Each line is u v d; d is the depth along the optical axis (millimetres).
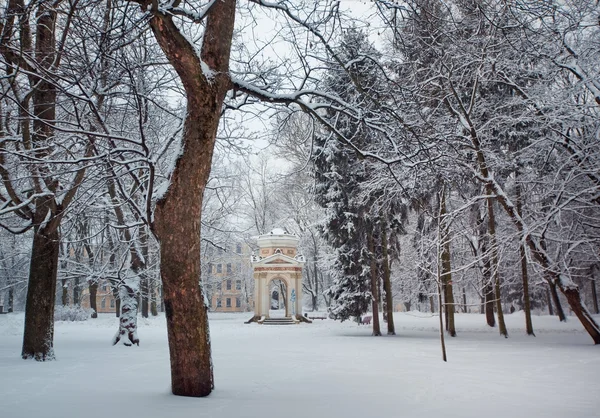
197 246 8164
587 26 16969
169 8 7934
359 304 27344
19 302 58625
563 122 17781
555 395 8594
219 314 57438
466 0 14258
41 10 11250
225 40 8672
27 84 12172
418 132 12547
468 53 17828
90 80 10852
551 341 21516
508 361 13711
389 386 9492
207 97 8125
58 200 13523
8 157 13508
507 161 20609
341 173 27344
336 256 28297
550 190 18141
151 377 10516
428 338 23922
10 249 28328
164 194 8070
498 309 25062
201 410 6973
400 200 22172
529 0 14172
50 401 7707
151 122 15430
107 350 17000
